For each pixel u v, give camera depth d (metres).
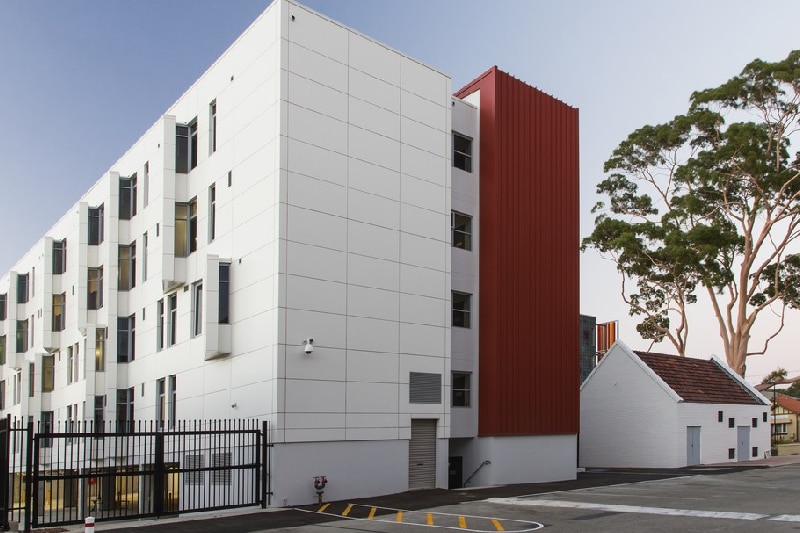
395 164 24.27
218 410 22.61
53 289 39.31
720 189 47.94
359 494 21.47
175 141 26.61
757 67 46.47
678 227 49.41
